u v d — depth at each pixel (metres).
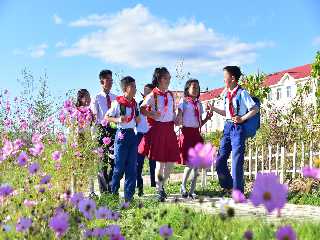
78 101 9.59
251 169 13.48
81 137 8.78
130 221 6.28
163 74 8.59
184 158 9.28
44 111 15.15
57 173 7.57
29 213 5.18
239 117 8.77
